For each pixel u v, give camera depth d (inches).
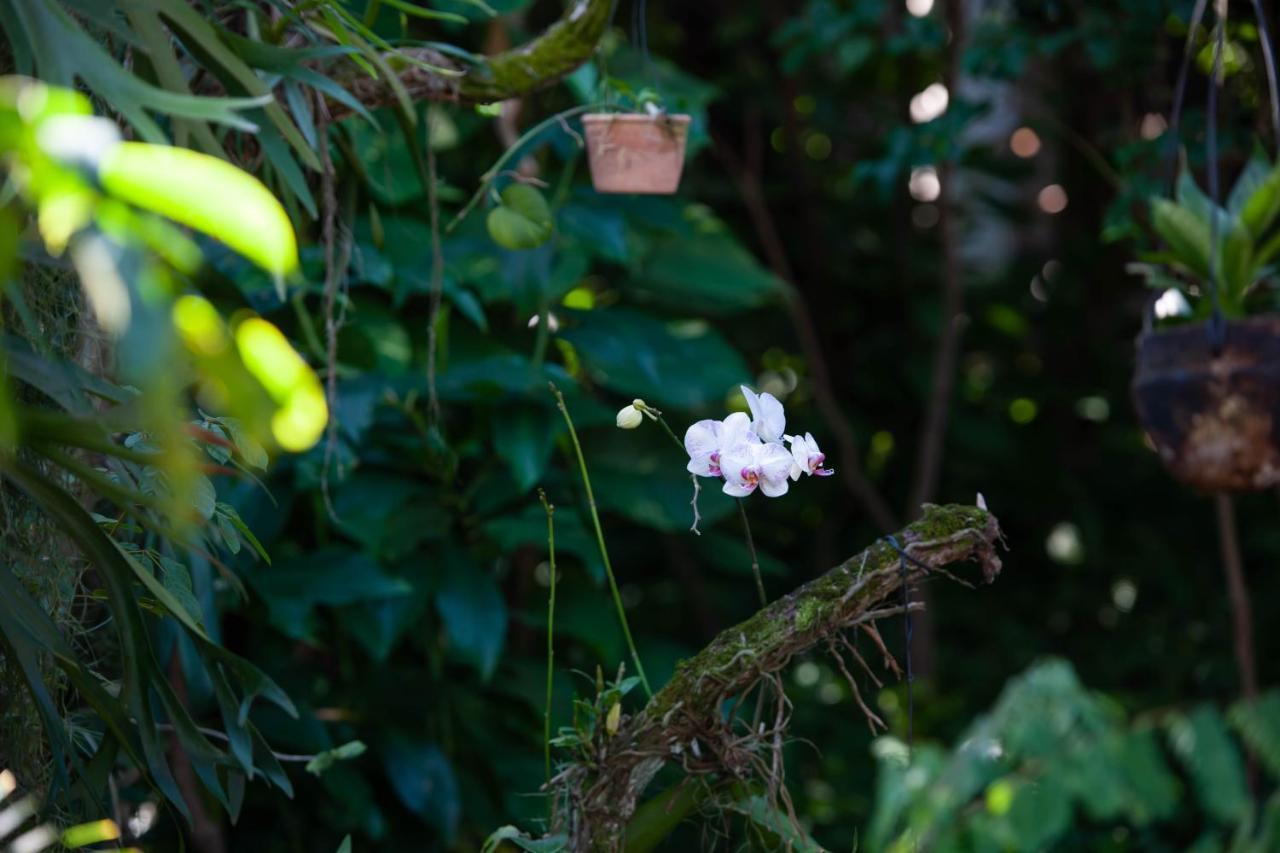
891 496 270.1
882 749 109.4
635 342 169.5
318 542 161.2
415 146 121.6
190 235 125.5
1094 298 277.3
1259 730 107.0
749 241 266.4
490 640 155.0
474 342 166.2
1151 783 106.8
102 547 96.3
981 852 107.0
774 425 106.7
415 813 162.4
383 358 158.4
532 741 168.7
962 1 217.2
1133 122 189.9
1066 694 109.0
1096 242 273.3
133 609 98.2
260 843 161.3
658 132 124.9
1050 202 293.3
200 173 66.2
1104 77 188.7
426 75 115.0
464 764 164.1
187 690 129.5
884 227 272.2
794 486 260.8
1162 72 181.2
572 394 164.1
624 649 171.8
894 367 269.3
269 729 151.0
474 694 165.8
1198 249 132.8
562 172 181.2
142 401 68.3
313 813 161.8
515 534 158.4
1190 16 166.4
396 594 151.0
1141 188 169.3
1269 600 249.8
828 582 101.9
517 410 159.5
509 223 122.3
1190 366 127.9
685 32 264.1
